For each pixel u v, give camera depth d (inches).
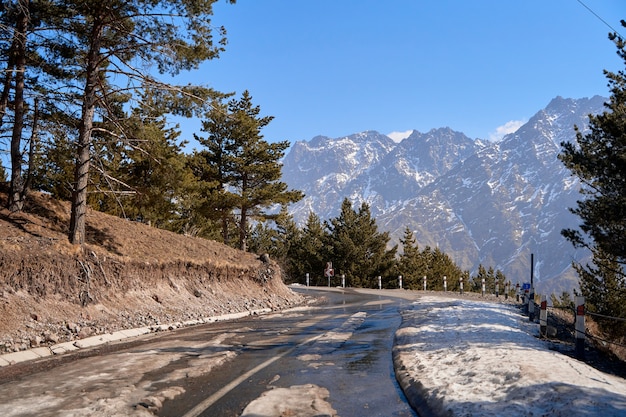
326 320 629.3
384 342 437.7
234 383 277.7
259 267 1026.7
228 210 1503.4
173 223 1343.5
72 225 601.9
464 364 295.4
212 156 1505.9
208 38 676.7
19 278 487.2
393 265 2402.8
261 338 463.5
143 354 368.5
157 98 693.9
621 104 707.4
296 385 273.0
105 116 680.4
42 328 451.5
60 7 640.4
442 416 205.6
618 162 620.4
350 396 252.5
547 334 505.0
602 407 185.9
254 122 1497.3
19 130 658.2
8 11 624.7
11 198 651.5
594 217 680.4
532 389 217.9
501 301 1121.4
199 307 714.2
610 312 962.7
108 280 599.8
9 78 680.4
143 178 1002.7
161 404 233.6
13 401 238.8
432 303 835.4
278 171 1552.7
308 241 2605.8
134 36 659.4
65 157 718.5
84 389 261.0
